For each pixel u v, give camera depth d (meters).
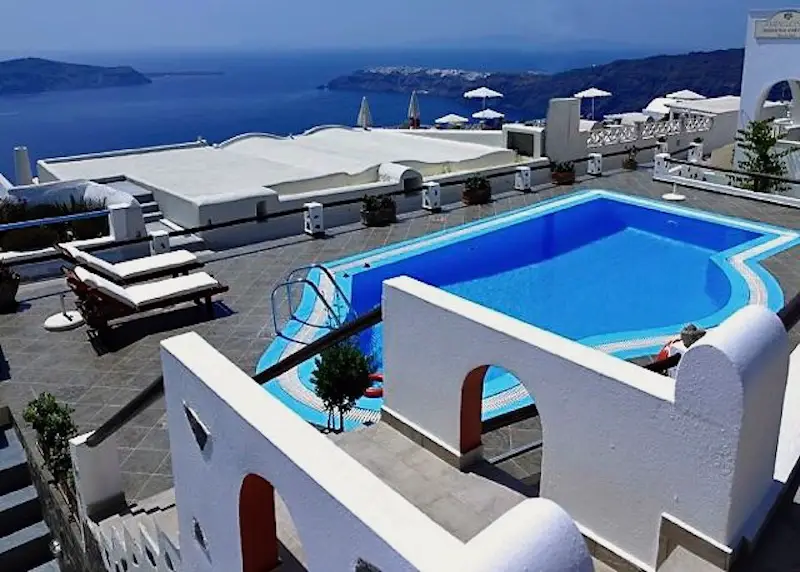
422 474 5.37
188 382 4.32
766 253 14.10
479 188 18.22
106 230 14.60
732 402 3.38
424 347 5.37
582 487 4.30
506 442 7.22
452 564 2.33
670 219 17.34
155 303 10.62
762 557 3.69
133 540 5.93
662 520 3.86
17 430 8.52
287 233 15.83
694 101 28.95
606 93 37.84
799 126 23.59
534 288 14.15
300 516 3.39
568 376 4.20
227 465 4.06
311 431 3.57
